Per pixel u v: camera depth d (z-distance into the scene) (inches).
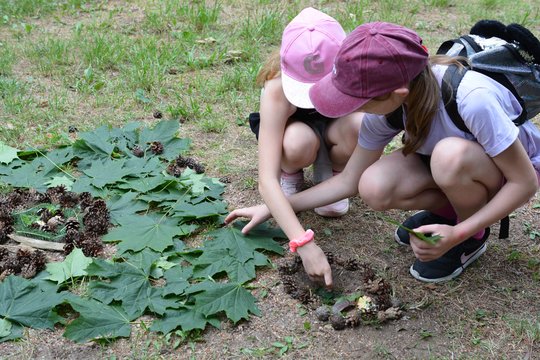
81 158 122.3
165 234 100.6
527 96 83.2
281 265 96.9
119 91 150.0
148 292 89.6
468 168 83.3
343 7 211.9
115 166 117.4
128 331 83.7
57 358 80.4
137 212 109.1
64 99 143.3
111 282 90.7
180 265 95.5
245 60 171.2
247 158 126.5
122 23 194.2
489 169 84.2
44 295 88.0
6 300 86.8
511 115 82.7
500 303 90.7
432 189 93.9
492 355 82.1
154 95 148.8
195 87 153.7
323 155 108.3
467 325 86.8
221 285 90.0
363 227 107.4
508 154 81.0
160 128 130.5
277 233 102.8
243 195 114.7
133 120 138.6
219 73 161.9
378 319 86.7
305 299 90.0
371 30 76.4
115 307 87.5
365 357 81.7
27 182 114.2
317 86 80.2
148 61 160.9
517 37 82.7
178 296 89.4
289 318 87.7
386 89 75.6
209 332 85.3
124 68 160.1
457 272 94.9
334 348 83.0
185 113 139.9
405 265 98.3
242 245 98.7
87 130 132.8
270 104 97.6
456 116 81.1
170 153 124.9
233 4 211.2
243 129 137.2
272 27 186.5
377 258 99.8
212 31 188.1
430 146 87.2
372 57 74.7
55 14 201.0
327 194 96.9
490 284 94.3
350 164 96.5
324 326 86.4
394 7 211.9
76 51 171.5
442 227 82.6
